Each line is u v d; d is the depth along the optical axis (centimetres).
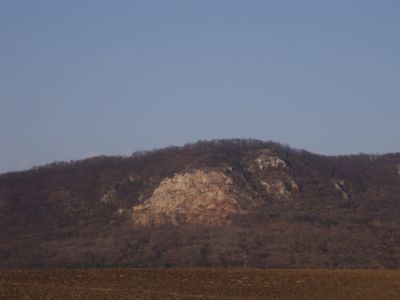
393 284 6419
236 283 6291
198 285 6097
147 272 6731
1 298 4797
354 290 6084
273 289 6047
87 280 6112
